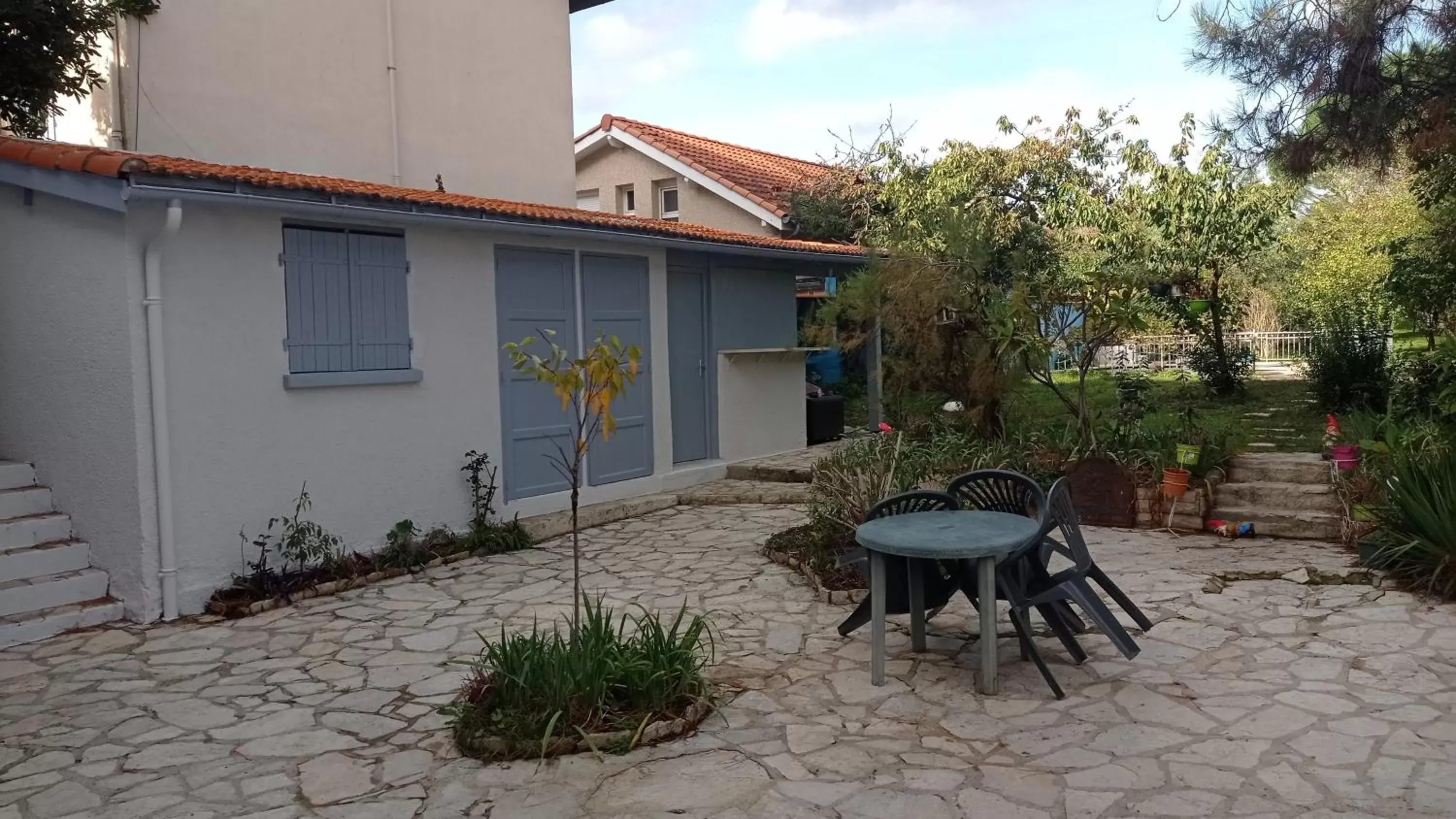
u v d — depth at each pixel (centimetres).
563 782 423
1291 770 409
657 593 738
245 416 738
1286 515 852
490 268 925
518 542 900
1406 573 674
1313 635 582
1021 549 500
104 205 653
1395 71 851
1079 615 634
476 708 477
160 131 924
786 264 1346
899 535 519
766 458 1280
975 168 1733
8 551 701
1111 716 477
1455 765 407
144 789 430
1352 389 1331
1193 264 1628
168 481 688
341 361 802
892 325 1121
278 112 1014
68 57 808
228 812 407
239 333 733
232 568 732
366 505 822
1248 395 1611
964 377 1112
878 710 495
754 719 489
